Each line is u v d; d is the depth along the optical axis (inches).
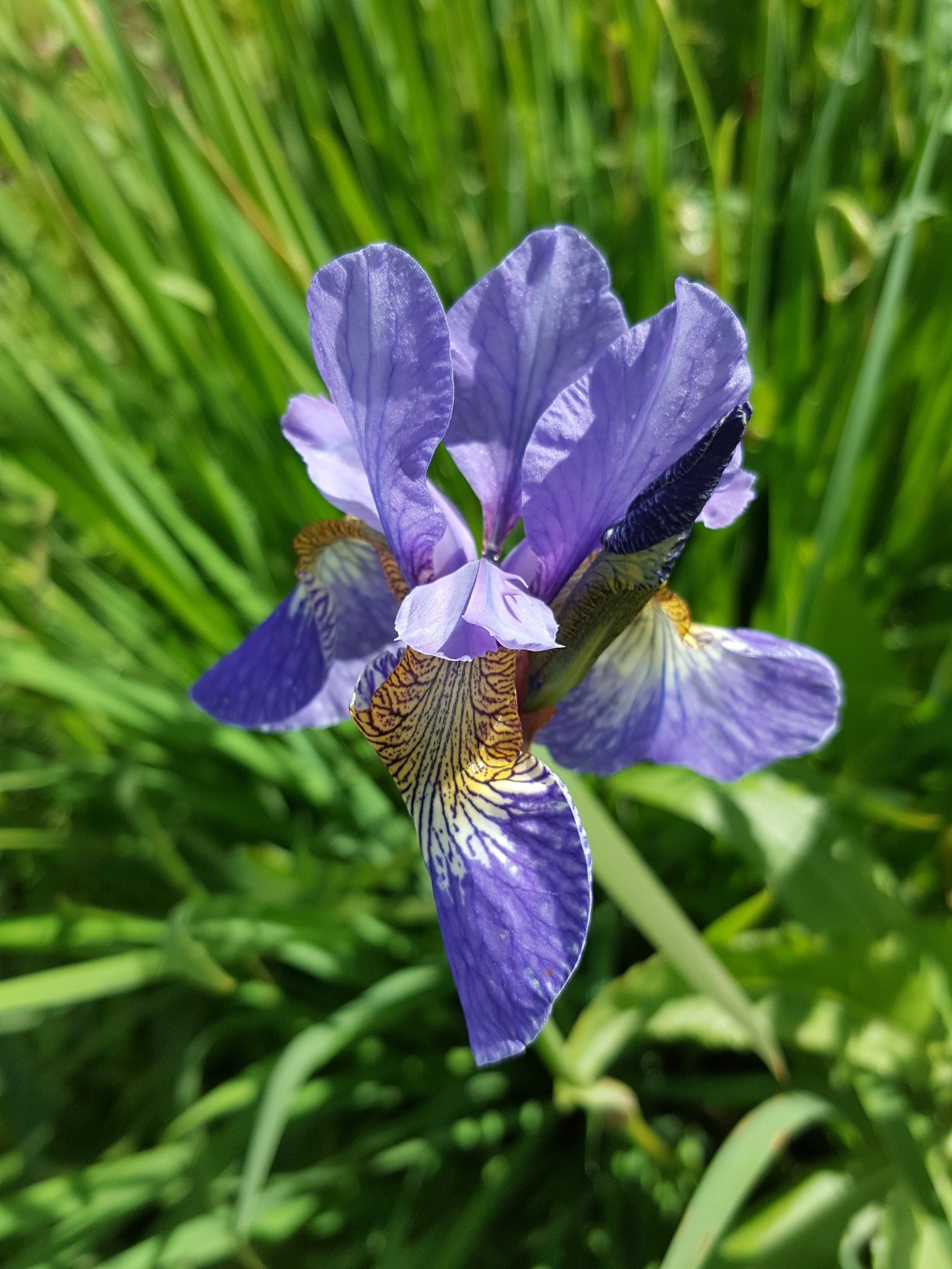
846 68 8.4
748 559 9.6
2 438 9.0
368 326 3.9
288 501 9.6
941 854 7.8
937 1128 6.8
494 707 4.4
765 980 7.0
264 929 7.7
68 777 9.5
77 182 8.7
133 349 9.9
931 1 8.7
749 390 4.2
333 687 5.9
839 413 8.3
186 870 8.3
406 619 4.0
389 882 8.8
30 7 10.5
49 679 8.4
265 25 10.2
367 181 10.6
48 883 10.5
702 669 5.4
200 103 9.2
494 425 5.0
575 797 5.7
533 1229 7.9
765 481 9.1
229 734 8.9
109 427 10.3
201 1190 7.2
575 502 4.5
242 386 9.4
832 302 8.4
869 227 7.9
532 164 9.4
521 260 4.7
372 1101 8.3
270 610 9.5
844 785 7.8
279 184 9.3
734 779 5.4
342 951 8.4
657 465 4.4
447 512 5.0
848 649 8.0
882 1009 6.9
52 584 10.0
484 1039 3.8
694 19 11.5
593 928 8.4
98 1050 9.7
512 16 10.2
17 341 8.9
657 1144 6.9
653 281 8.7
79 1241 7.1
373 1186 8.1
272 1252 8.2
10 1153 9.2
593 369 4.2
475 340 4.8
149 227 9.7
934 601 9.3
